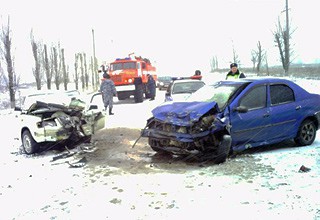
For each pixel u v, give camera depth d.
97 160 7.20
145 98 24.22
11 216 4.53
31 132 7.98
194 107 6.52
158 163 6.66
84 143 8.92
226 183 5.18
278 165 5.90
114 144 8.71
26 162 7.46
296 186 4.83
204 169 6.02
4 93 30.30
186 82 12.16
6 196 5.31
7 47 22.41
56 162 7.29
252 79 7.29
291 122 7.11
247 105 6.71
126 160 7.06
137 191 5.11
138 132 10.27
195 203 4.50
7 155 8.27
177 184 5.30
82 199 4.95
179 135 6.20
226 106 6.52
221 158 6.22
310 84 24.97
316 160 6.01
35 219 4.38
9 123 14.14
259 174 5.48
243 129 6.56
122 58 21.73
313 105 7.40
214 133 6.41
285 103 7.13
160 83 33.59
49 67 31.22
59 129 7.96
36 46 26.58
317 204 4.17
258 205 4.28
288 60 29.08
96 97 28.28
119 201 4.75
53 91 9.47
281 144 7.63
